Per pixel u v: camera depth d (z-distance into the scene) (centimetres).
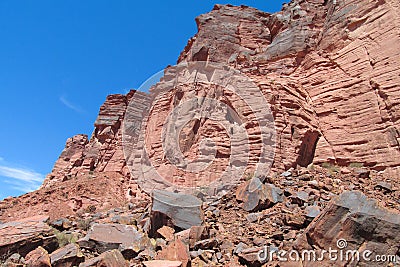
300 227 913
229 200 1264
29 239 858
